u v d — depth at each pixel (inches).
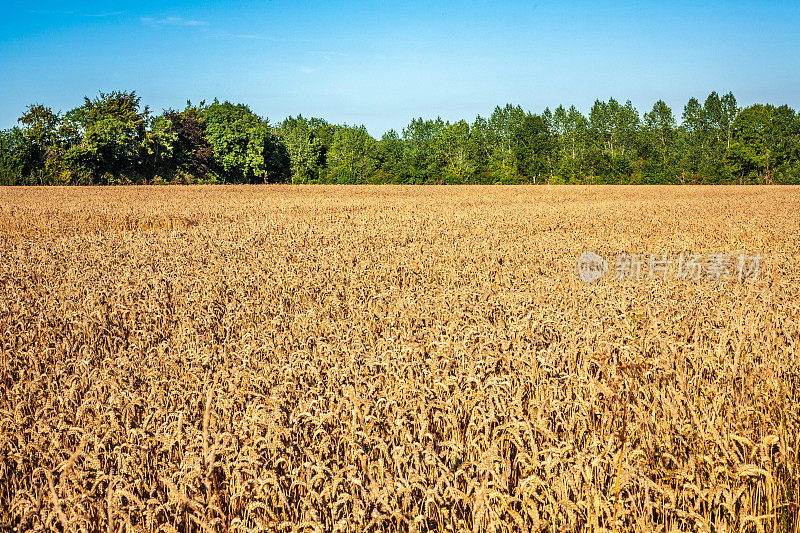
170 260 524.4
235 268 470.6
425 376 209.6
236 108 4050.2
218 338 297.6
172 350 266.7
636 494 154.3
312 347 270.4
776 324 277.0
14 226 869.2
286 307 366.6
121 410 195.2
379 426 183.0
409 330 280.4
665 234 735.1
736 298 335.3
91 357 261.1
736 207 1163.3
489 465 145.9
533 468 155.7
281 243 643.5
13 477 166.9
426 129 4724.4
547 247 579.2
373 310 329.1
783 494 158.9
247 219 975.6
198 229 787.4
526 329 266.2
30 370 244.1
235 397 204.7
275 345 267.1
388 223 831.1
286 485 159.9
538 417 170.7
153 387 211.9
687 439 173.0
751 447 164.1
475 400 187.5
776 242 643.5
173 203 1314.0
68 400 203.2
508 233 746.2
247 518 145.8
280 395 204.1
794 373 219.5
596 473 156.9
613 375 206.1
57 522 147.3
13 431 187.2
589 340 249.1
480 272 455.8
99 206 1193.4
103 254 548.7
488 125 4539.9
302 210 1154.0
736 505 155.3
